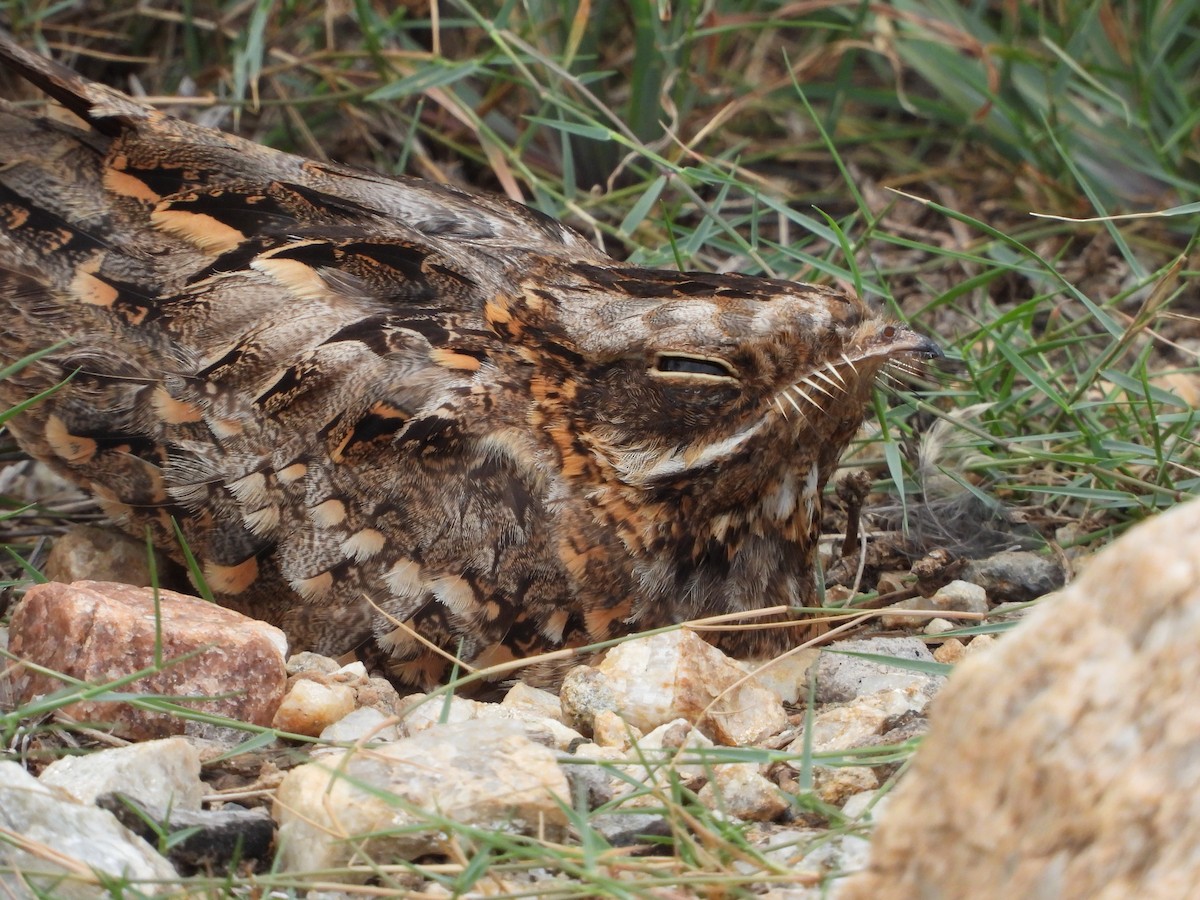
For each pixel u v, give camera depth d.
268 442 7.25
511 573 7.21
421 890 5.44
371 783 5.54
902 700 6.69
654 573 7.38
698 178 9.51
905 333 7.16
